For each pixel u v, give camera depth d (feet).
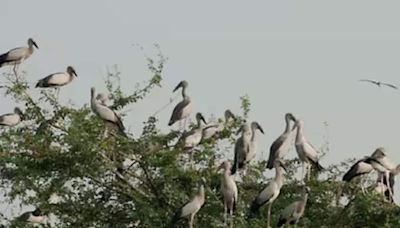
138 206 100.17
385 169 108.27
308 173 104.63
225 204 98.63
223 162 101.91
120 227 102.17
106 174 102.22
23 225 102.17
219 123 109.50
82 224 102.12
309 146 107.76
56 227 102.06
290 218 97.30
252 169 108.27
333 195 101.50
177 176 100.83
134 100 113.80
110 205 103.19
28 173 100.58
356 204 97.50
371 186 106.52
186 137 105.19
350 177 103.30
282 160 106.11
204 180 100.12
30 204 101.50
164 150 102.32
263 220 99.71
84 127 102.47
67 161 100.73
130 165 102.83
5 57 127.34
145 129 106.73
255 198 100.83
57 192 101.55
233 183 98.48
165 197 102.22
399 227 95.50
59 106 107.65
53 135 102.58
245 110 111.65
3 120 114.83
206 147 104.17
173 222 97.66
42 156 100.83
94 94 108.99
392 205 97.86
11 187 101.50
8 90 107.65
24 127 107.86
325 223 99.35
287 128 109.81
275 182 98.78
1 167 102.06
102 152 101.40
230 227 96.84
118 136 102.63
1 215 102.53
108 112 107.55
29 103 107.55
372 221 97.40
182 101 122.52
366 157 107.86
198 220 100.94
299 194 101.76
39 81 122.62
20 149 101.71
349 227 98.63
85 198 102.63
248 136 108.17
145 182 102.99
